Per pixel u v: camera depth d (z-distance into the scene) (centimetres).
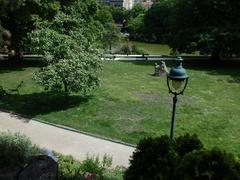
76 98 2356
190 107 2294
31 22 3284
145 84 2842
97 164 1245
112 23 5259
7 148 1082
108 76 3100
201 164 712
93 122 1969
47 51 2108
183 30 4053
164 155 785
